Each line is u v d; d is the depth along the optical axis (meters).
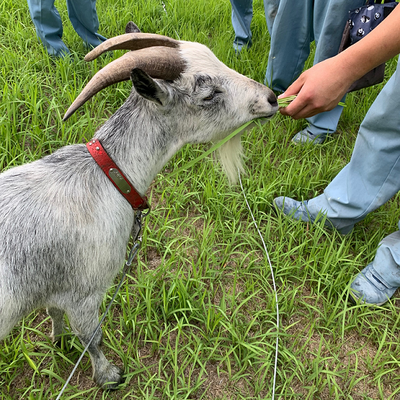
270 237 1.09
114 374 0.79
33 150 1.16
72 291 0.68
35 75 1.29
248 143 1.30
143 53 0.62
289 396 0.81
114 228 0.67
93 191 0.66
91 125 1.18
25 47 1.46
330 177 1.25
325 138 1.36
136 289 0.93
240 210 1.10
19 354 0.79
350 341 0.92
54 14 1.38
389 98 0.83
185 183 1.18
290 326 0.89
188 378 0.81
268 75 1.43
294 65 1.37
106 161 0.66
